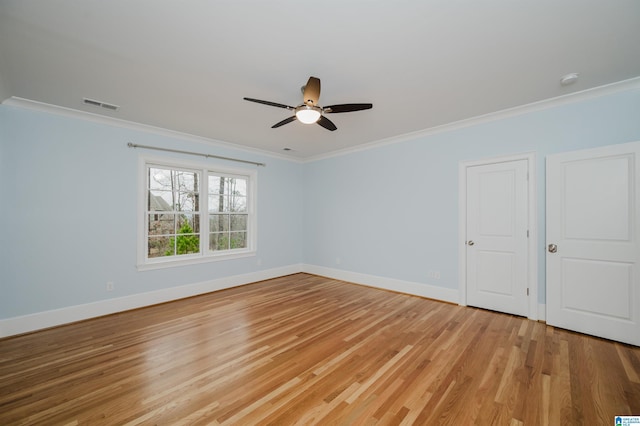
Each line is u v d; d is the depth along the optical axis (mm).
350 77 2391
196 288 4156
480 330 2809
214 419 1584
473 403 1715
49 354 2350
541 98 2857
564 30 1792
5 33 1780
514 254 3227
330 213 5332
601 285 2607
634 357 2242
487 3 1556
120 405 1705
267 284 4836
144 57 2084
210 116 3316
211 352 2371
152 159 3773
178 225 4102
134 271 3586
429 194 3943
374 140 4406
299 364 2176
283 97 2785
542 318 3018
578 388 1848
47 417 1604
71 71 2273
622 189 2516
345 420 1577
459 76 2391
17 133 2838
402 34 1825
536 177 3070
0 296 2744
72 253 3154
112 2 1527
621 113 2617
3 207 2771
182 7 1571
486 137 3424
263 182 5180
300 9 1591
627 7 1582
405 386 1891
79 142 3213
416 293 4066
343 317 3195
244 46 1953
